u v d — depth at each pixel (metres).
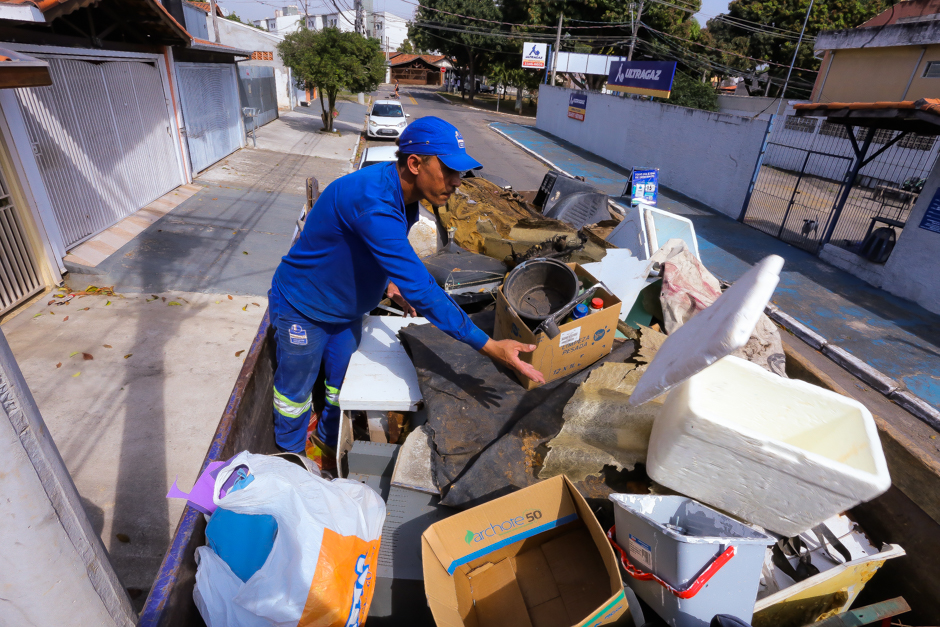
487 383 2.17
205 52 11.62
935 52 14.34
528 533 1.56
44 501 1.02
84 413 4.23
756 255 10.27
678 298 2.67
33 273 5.70
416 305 1.85
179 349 5.21
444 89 59.59
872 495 1.34
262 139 16.20
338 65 18.16
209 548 1.39
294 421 2.39
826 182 14.51
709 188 14.21
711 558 1.29
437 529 1.45
